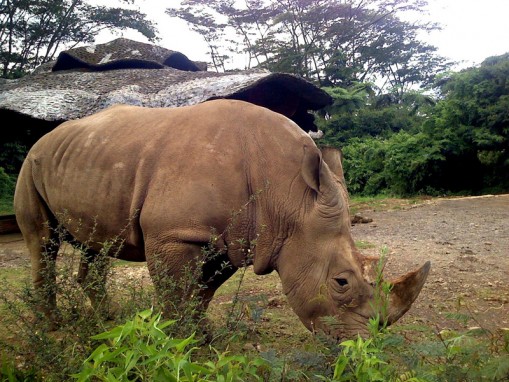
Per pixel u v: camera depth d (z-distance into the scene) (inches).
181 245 152.8
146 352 79.4
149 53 480.1
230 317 138.6
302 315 146.4
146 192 161.6
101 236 175.6
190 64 516.1
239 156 157.8
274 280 272.2
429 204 617.6
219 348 135.3
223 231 155.1
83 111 373.1
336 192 146.0
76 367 111.4
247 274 285.1
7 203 753.0
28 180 201.0
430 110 942.4
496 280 266.1
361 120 1163.3
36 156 198.7
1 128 462.3
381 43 1669.5
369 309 132.8
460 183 845.2
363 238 405.1
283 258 151.4
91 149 178.4
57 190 185.6
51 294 136.0
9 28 1071.6
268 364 105.2
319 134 423.8
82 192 176.1
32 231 201.9
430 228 443.8
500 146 786.8
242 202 156.2
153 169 162.2
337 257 141.1
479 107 805.9
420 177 831.7
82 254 150.6
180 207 153.1
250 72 390.3
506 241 373.7
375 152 908.0
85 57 470.6
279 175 154.8
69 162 182.9
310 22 1520.7
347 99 1181.1
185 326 125.9
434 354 109.1
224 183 154.9
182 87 374.3
